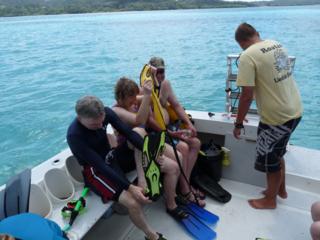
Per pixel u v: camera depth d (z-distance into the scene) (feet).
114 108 8.70
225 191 9.37
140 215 7.06
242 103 7.69
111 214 8.79
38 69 43.32
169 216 8.68
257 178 9.68
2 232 4.30
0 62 48.96
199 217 8.47
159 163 7.56
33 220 4.53
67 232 6.21
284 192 8.89
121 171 7.75
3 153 20.71
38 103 29.50
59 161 8.08
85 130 7.16
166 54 47.85
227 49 49.75
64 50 57.52
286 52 7.64
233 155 9.80
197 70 37.47
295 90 7.72
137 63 43.09
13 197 5.97
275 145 7.74
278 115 7.39
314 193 9.22
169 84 9.47
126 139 8.23
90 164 7.06
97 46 59.72
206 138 10.41
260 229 8.09
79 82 35.68
